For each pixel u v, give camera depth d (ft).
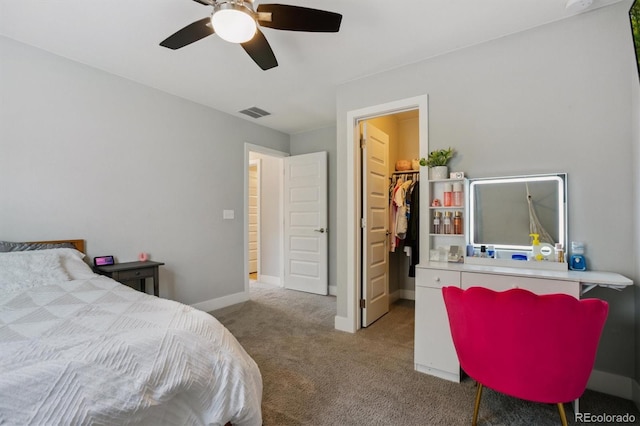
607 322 6.24
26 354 3.31
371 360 7.76
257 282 17.46
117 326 4.17
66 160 8.31
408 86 8.68
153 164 10.30
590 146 6.38
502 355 4.52
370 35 7.33
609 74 6.23
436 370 6.97
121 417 3.15
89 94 8.79
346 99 9.93
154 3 6.18
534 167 6.93
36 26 6.93
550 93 6.79
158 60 8.54
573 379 4.27
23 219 7.56
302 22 5.37
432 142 8.26
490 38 7.44
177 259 11.00
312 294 14.62
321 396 6.19
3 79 7.29
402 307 12.50
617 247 6.12
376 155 11.04
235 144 13.30
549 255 6.63
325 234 14.55
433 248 8.14
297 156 15.53
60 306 4.96
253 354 8.11
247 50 6.19
